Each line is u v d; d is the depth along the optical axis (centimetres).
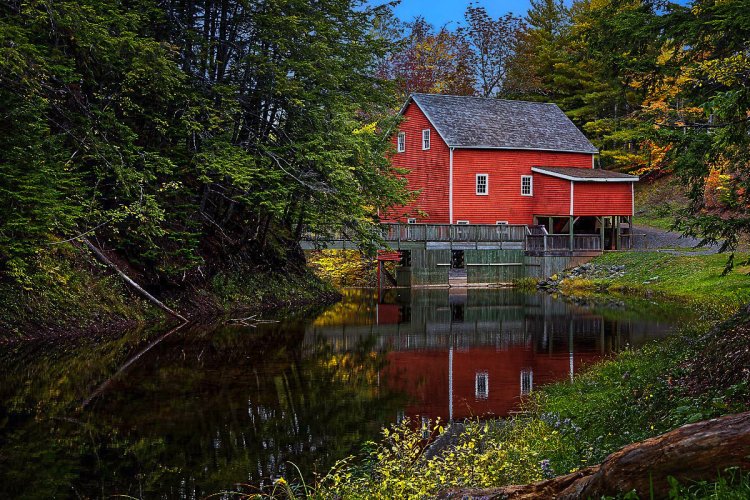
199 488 785
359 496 664
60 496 757
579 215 4128
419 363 1620
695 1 1259
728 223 1215
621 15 1328
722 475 380
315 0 2431
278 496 757
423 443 951
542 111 4712
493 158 4259
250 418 1093
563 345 1873
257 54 2252
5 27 1309
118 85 1906
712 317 1891
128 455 903
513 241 4128
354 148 2423
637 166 5119
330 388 1329
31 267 1725
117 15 1734
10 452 905
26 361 1459
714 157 1205
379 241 2681
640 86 1433
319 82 2362
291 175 2270
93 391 1250
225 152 2112
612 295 3238
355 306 2978
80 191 1702
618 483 405
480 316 2603
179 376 1405
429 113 4300
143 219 1827
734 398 723
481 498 495
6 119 1386
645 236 4525
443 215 4253
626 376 1152
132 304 2066
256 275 2842
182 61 2188
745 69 1072
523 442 840
